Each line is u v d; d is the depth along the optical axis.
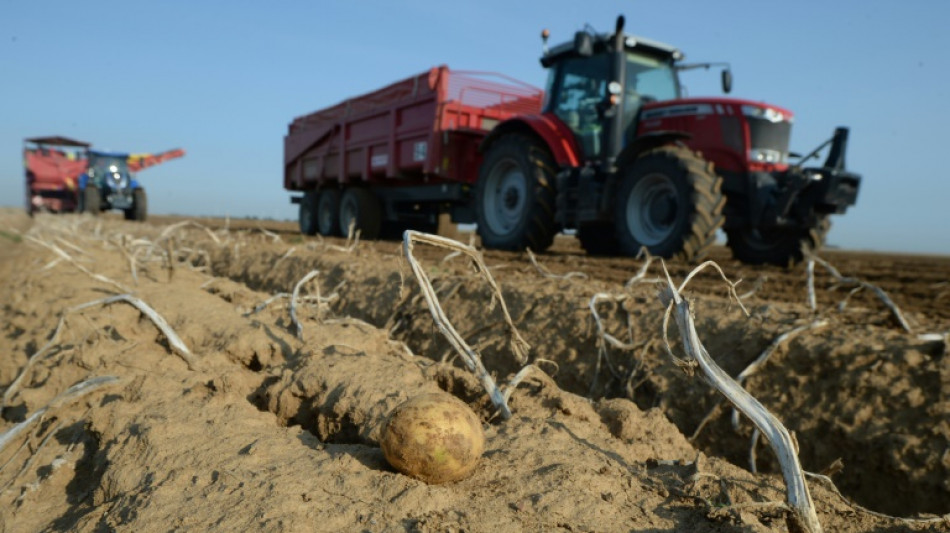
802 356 3.47
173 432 2.39
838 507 2.23
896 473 2.92
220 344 3.61
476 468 2.20
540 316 4.60
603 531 1.83
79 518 2.06
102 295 5.24
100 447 2.48
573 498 1.97
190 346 3.79
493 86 11.67
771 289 5.86
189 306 4.53
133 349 3.62
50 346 3.74
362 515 1.85
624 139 8.87
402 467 2.09
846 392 3.25
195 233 12.65
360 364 3.06
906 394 3.09
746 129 7.92
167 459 2.21
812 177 7.63
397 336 5.23
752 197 7.92
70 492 2.38
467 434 2.12
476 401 2.95
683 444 2.68
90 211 20.17
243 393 2.98
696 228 7.49
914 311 4.73
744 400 2.00
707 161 8.24
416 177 12.22
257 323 3.95
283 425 2.90
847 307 4.46
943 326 3.81
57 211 22.50
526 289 4.92
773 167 8.04
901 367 3.18
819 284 6.40
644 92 9.07
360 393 2.77
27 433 2.87
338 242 11.49
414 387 2.83
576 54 9.14
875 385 3.19
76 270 6.53
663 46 8.99
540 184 9.19
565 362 4.27
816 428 3.25
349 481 2.05
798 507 1.85
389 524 1.81
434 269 6.14
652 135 7.87
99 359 3.49
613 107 8.34
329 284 6.50
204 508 1.89
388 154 12.32
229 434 2.40
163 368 3.37
